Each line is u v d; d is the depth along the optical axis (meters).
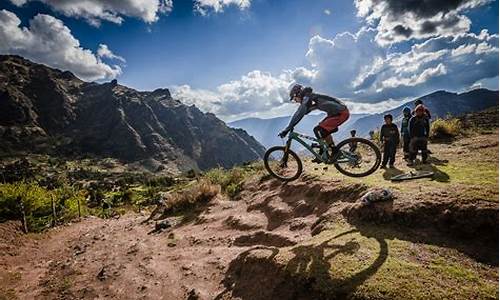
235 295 7.91
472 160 11.81
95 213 34.44
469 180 9.14
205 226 14.70
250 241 11.28
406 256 6.79
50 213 24.62
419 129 12.31
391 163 12.45
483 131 17.48
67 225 22.64
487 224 7.14
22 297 10.34
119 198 64.62
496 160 11.29
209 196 18.75
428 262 6.56
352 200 10.18
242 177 21.55
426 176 10.14
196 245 12.73
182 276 9.92
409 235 7.63
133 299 9.17
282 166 8.73
